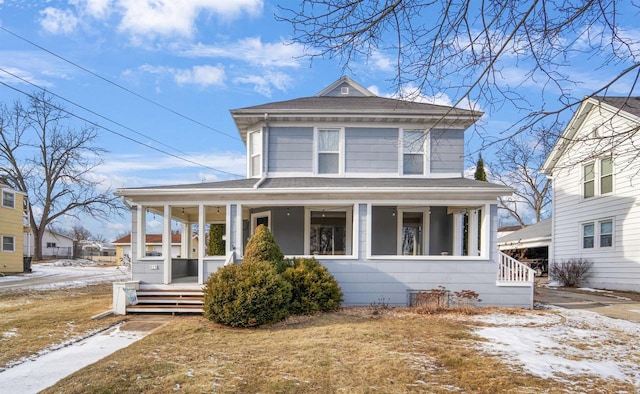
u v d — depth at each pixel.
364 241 10.59
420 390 4.69
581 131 15.44
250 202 10.68
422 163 13.20
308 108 13.00
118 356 5.95
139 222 10.77
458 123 12.67
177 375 5.09
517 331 7.72
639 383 5.00
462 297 10.16
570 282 17.27
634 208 14.64
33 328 7.93
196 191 10.50
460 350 6.28
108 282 18.97
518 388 4.77
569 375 5.25
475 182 11.90
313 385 4.83
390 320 8.59
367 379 5.02
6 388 4.79
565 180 18.62
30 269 27.00
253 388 4.72
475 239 12.07
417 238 13.45
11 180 34.19
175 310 9.41
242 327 7.95
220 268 8.98
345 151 13.12
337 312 9.50
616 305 11.46
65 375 5.23
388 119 13.00
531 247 24.58
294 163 13.16
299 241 12.75
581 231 17.50
